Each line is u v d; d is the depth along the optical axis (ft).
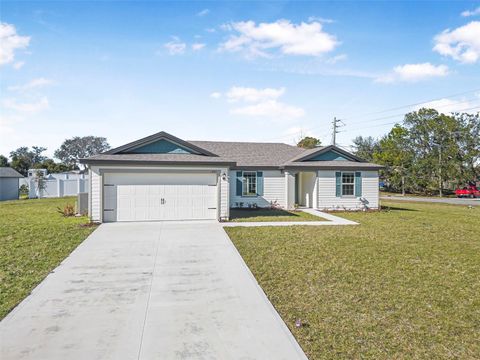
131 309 17.01
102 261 25.89
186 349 13.09
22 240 33.01
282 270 23.67
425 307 17.63
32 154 271.49
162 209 45.03
